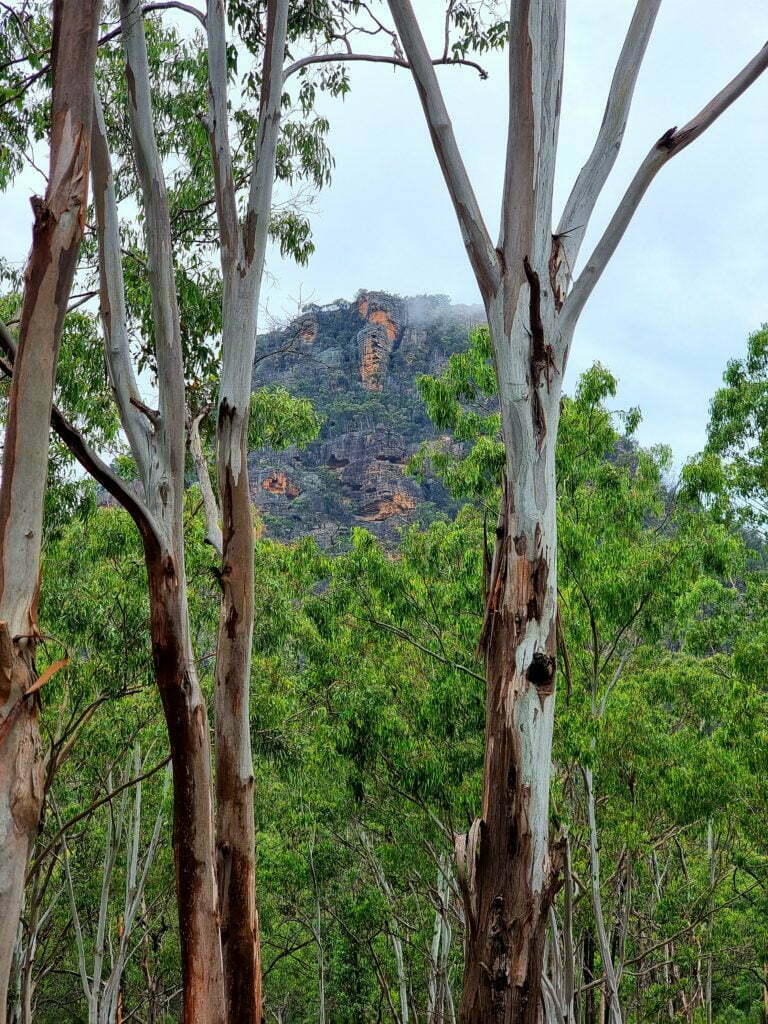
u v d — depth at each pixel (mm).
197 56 24359
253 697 32156
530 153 12109
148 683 28281
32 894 31344
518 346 11875
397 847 33812
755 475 33750
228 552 15289
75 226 8719
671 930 36656
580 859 30688
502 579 11500
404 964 46000
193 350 23562
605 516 29531
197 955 12703
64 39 8984
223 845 14648
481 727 28062
